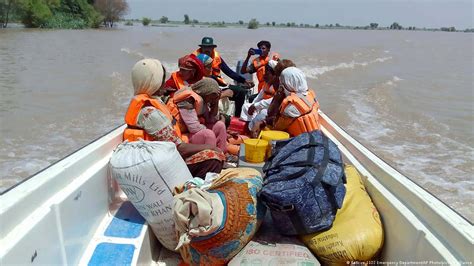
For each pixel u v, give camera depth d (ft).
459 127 34.40
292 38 143.43
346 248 7.54
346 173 9.38
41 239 6.07
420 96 46.85
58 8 195.83
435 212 6.64
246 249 7.85
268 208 8.22
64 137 29.07
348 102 42.24
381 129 33.65
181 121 11.62
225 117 15.89
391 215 7.77
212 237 7.39
